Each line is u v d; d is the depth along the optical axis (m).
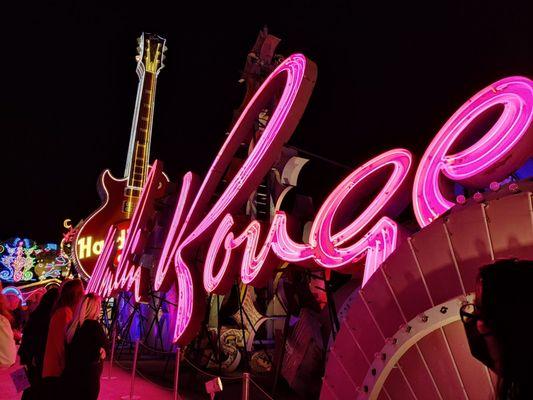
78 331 6.35
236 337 15.47
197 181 13.59
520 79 5.22
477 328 1.79
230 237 10.25
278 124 9.36
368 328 4.62
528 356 1.62
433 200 5.73
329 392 5.10
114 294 19.59
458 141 5.77
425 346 3.90
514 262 1.79
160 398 11.05
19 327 17.55
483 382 3.49
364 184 7.39
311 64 9.15
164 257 13.24
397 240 6.07
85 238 28.81
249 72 16.53
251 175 9.81
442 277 3.90
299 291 13.89
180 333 11.43
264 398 11.66
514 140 5.04
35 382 6.79
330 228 7.42
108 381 13.19
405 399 4.07
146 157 30.70
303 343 11.41
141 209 17.44
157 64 32.66
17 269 42.44
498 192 3.60
